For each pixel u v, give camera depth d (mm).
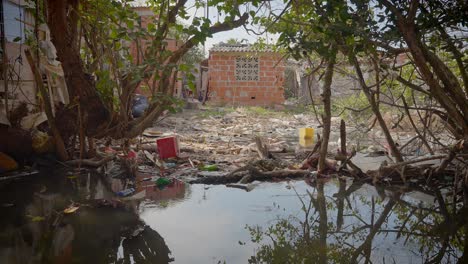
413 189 6438
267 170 7309
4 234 4395
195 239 4328
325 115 7020
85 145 7867
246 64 23750
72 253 3965
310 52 5453
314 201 5797
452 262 3859
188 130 13562
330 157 8711
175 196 5930
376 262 3844
